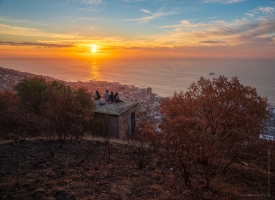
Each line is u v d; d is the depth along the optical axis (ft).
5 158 24.25
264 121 27.09
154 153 32.14
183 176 21.85
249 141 25.61
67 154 28.66
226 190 20.51
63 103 35.06
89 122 47.11
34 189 17.72
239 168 27.96
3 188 17.29
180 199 18.22
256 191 21.02
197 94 28.96
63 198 16.76
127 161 28.32
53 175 20.88
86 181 20.34
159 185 20.94
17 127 42.83
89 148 32.83
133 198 17.76
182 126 22.52
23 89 51.55
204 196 19.15
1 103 49.24
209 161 26.78
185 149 26.99
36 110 51.39
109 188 19.27
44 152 28.30
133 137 49.11
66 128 37.24
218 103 26.71
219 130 26.48
